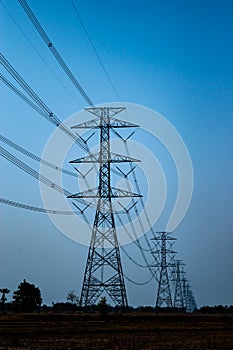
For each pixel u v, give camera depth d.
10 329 85.19
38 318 121.31
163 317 130.62
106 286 102.69
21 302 186.62
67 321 112.88
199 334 78.25
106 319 118.19
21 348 53.41
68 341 63.53
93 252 102.50
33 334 75.38
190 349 55.09
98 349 53.81
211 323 112.81
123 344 59.84
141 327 93.19
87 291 102.88
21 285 189.25
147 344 60.16
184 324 106.69
